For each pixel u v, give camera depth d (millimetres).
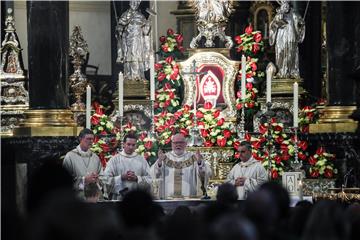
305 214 15383
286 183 27766
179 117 31562
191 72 32344
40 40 32469
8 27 35031
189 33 38531
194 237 12578
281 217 15531
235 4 38125
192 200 25594
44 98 32406
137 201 14320
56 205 11672
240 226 11953
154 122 31234
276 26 33906
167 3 38781
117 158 27750
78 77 35406
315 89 37000
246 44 33938
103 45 39500
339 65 32688
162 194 27781
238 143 31125
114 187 27125
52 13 32469
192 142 31234
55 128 32094
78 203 11758
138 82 33562
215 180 30594
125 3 38688
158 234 12828
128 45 33844
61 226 11586
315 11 37094
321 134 32312
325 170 30828
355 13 32625
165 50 34438
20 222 13289
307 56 37000
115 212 13500
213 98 33250
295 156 29344
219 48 33562
